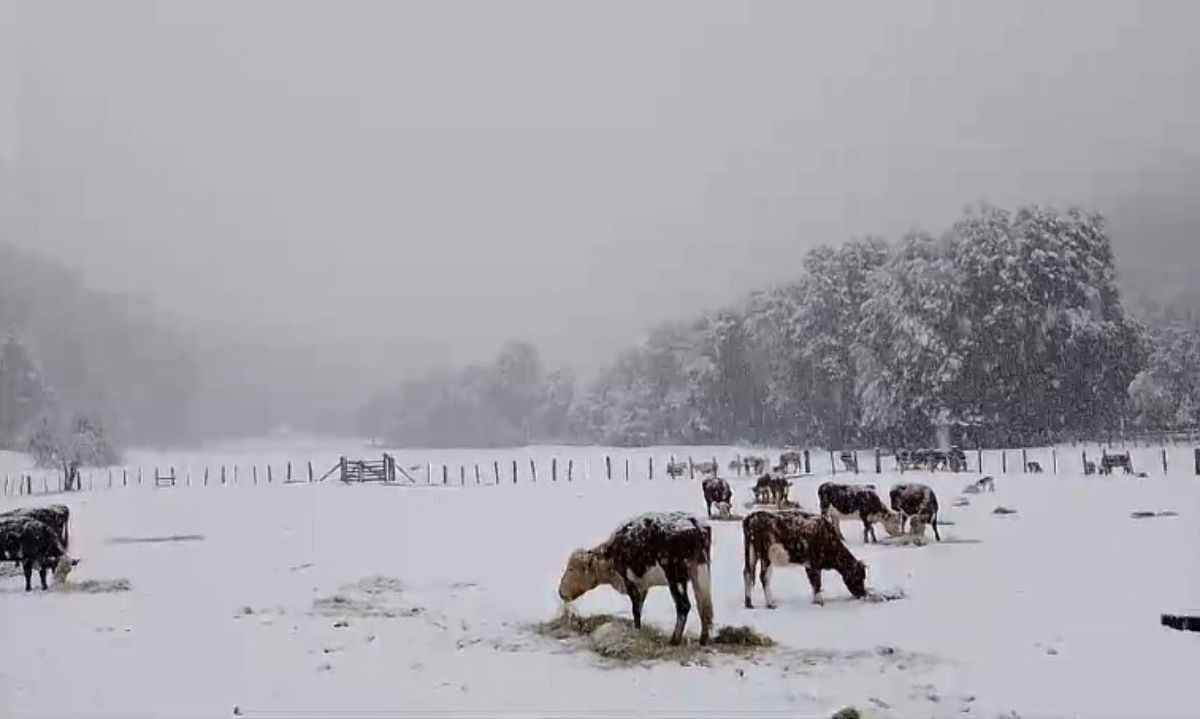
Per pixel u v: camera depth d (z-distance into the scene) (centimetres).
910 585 1617
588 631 1348
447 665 1204
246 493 4206
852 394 7306
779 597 1559
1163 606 1409
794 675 1112
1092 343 5862
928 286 6206
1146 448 5138
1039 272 5947
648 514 1303
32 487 5091
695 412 8838
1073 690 1041
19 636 1400
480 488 4175
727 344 8681
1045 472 4128
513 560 2048
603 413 10625
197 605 1623
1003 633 1279
